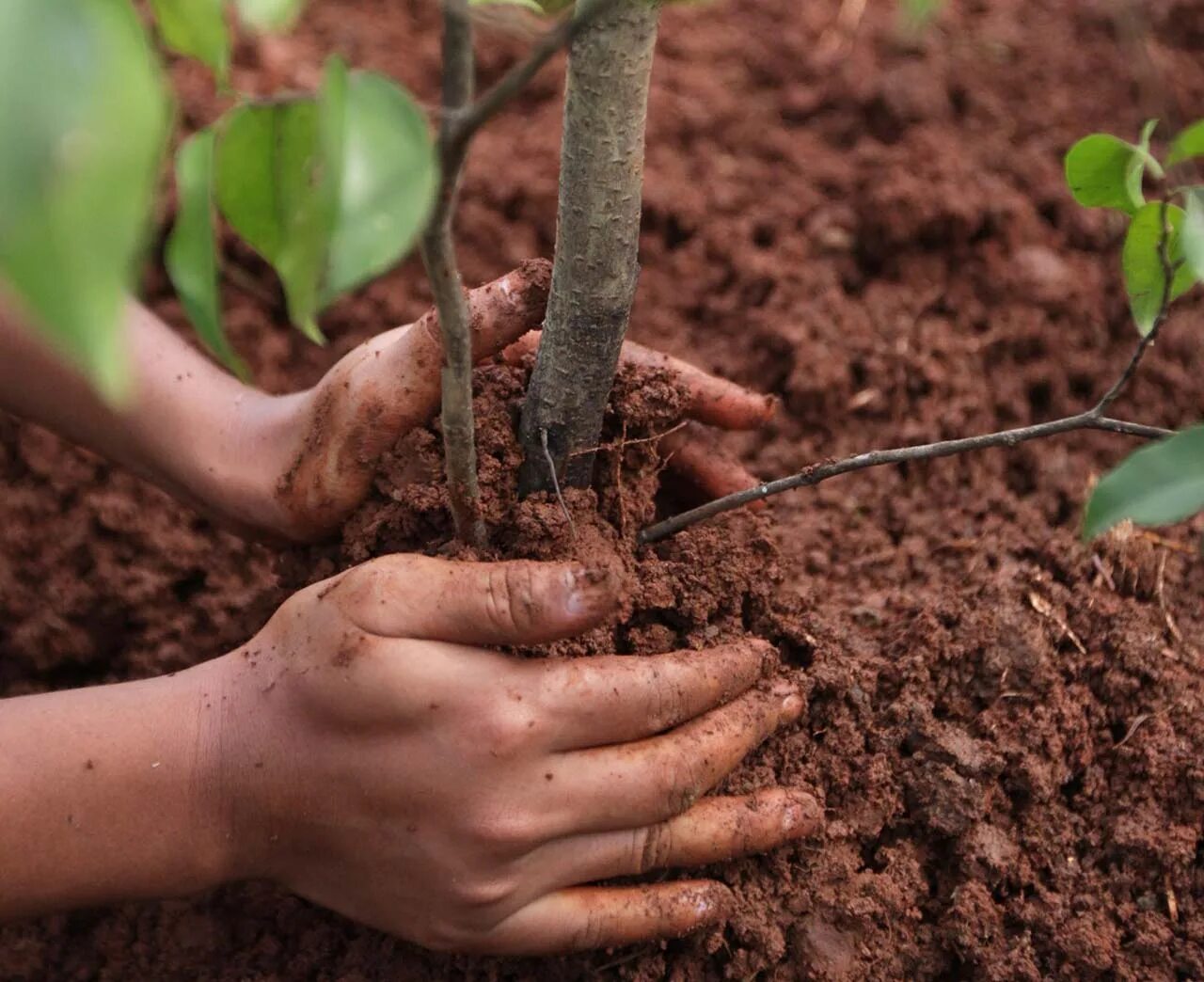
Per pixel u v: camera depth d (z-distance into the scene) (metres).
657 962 0.54
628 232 0.49
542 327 0.54
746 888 0.54
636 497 0.56
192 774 0.51
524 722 0.49
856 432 0.70
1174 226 0.49
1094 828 0.57
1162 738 0.57
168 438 0.58
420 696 0.49
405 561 0.50
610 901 0.52
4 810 0.50
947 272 0.73
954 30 0.83
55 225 0.25
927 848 0.56
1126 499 0.45
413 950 0.55
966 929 0.55
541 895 0.51
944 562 0.64
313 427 0.56
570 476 0.54
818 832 0.55
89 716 0.51
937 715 0.58
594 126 0.47
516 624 0.49
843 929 0.54
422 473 0.55
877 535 0.66
